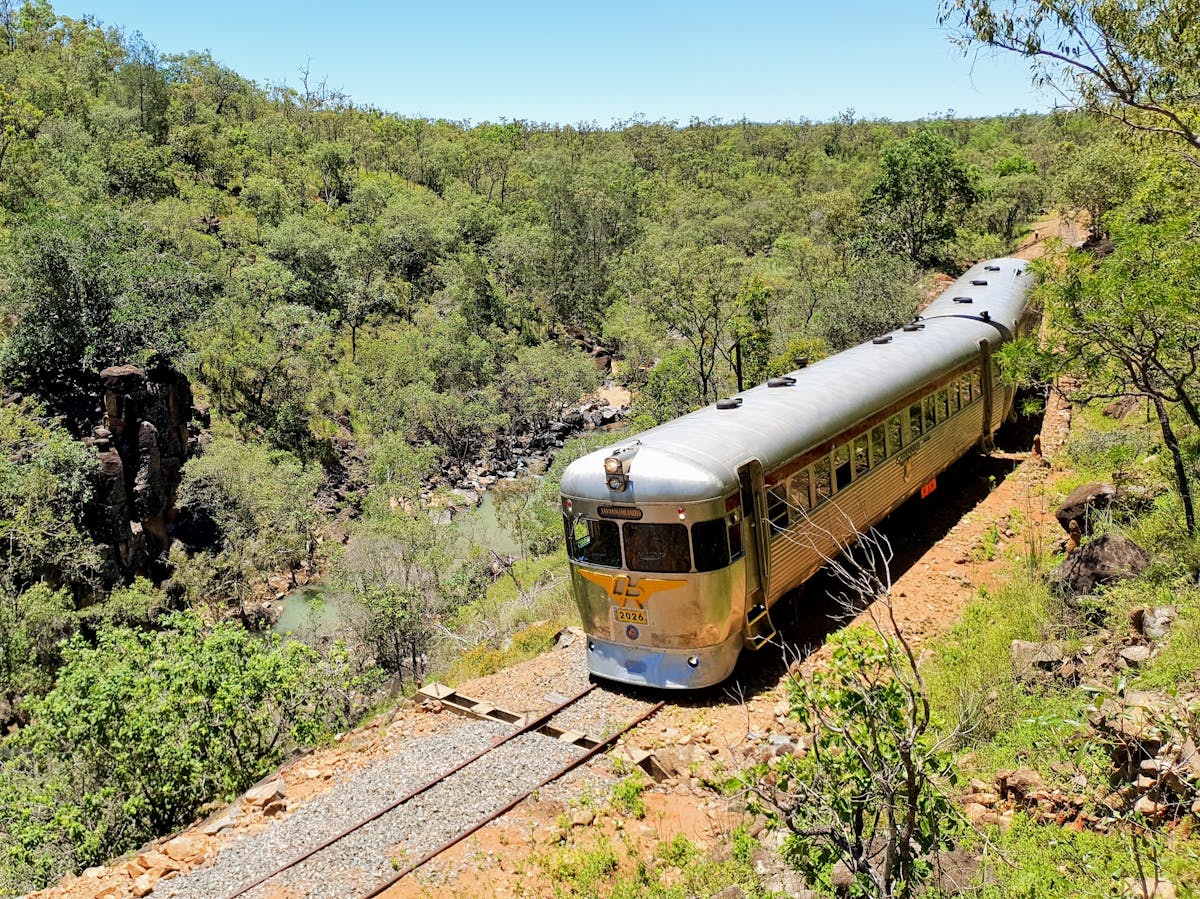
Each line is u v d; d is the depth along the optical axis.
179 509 42.38
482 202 106.06
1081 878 7.07
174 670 14.38
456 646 21.31
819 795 6.78
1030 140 126.44
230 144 97.25
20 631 26.75
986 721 9.98
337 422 57.12
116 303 43.94
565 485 13.33
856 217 76.44
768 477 13.37
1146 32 11.35
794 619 14.80
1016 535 17.67
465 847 9.58
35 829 13.25
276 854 9.84
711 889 8.50
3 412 36.66
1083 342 12.94
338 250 76.62
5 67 86.94
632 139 171.75
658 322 64.88
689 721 12.04
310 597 39.94
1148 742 7.91
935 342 19.98
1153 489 15.15
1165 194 16.94
